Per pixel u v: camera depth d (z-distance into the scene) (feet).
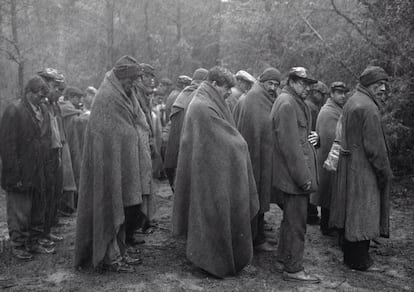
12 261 15.66
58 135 17.57
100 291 13.41
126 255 15.46
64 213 22.06
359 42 28.71
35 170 15.78
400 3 25.09
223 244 14.43
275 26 35.37
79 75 41.96
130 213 16.17
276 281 14.48
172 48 44.37
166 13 44.52
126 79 14.84
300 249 14.53
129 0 41.68
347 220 15.16
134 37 42.75
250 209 15.05
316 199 19.57
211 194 14.37
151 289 13.61
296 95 14.46
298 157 13.83
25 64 34.37
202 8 47.24
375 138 14.64
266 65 35.68
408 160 29.12
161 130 30.30
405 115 27.25
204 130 14.40
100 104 14.38
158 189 28.45
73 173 22.11
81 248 14.62
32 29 34.35
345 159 15.30
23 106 15.53
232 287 13.89
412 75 26.08
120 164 14.35
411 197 25.90
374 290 13.98
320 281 14.51
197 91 15.02
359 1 27.63
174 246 17.69
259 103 17.38
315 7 31.14
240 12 38.88
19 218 15.79
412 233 20.04
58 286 13.75
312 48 31.76
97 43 41.29
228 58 41.45
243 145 14.70
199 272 15.03
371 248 18.06
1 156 15.33
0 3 30.76
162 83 35.01
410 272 15.58
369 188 14.92
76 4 37.47
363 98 15.08
